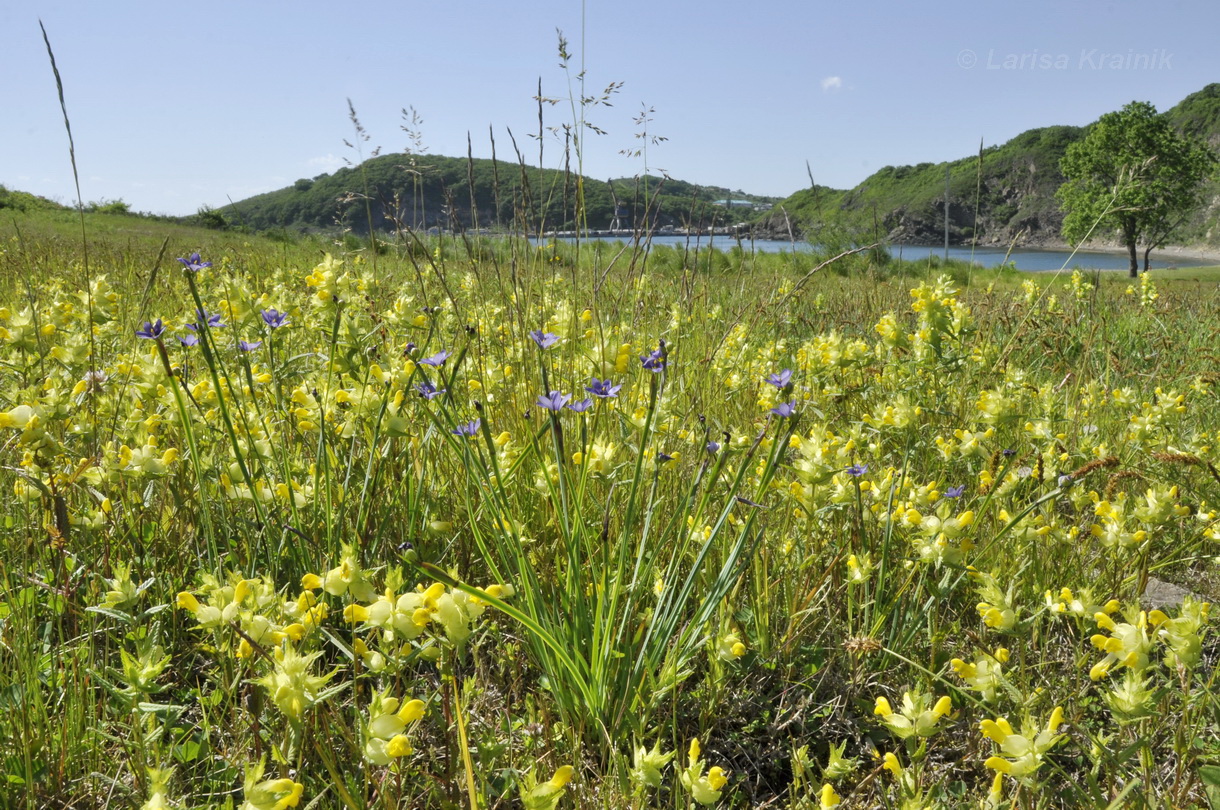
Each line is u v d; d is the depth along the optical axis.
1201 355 5.11
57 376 2.49
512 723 1.85
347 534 2.31
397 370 2.19
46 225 16.67
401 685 1.72
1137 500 2.59
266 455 2.29
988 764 1.32
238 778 1.56
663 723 1.87
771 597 2.31
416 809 1.56
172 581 2.05
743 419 3.47
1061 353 4.96
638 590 1.97
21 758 1.53
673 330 3.82
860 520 2.18
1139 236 40.91
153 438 2.09
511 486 2.44
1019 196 90.12
